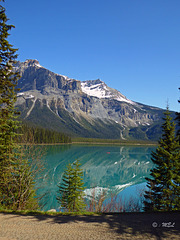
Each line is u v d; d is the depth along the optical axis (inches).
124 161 3511.3
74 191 905.5
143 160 3705.7
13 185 528.1
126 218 323.6
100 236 237.3
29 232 252.1
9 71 519.2
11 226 277.9
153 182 807.7
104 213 364.2
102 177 2068.2
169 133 866.8
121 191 1369.3
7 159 542.9
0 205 502.0
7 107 558.9
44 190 1291.8
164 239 226.7
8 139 565.6
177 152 828.6
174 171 800.3
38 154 558.3
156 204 792.9
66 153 4033.0
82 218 325.4
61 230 260.4
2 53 494.0
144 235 239.9
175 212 359.3
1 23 482.9
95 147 6894.7
